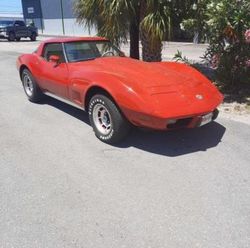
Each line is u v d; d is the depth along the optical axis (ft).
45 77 20.17
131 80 14.85
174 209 10.98
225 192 11.94
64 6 132.67
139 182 12.67
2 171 13.67
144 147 15.74
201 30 24.72
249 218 10.50
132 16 25.58
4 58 48.62
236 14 21.53
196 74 17.24
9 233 9.98
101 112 16.10
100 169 13.71
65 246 9.40
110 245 9.41
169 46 64.95
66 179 12.98
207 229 10.00
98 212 10.89
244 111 20.89
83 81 16.56
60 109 21.79
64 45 19.16
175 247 9.29
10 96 25.40
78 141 16.56
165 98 14.26
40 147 15.93
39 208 11.16
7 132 17.84
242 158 14.53
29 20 152.35
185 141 16.37
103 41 20.63
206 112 14.70
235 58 24.26
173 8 24.50
